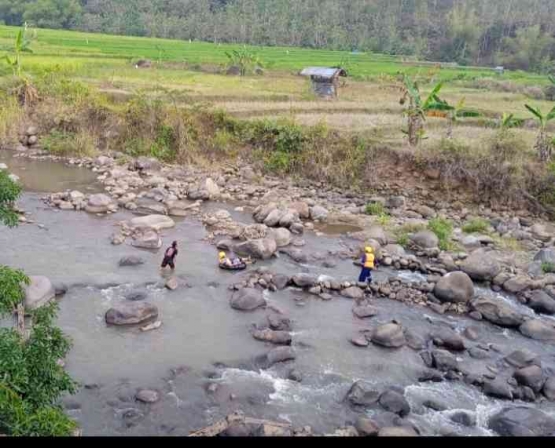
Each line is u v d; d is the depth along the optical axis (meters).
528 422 12.66
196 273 19.72
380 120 36.09
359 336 16.36
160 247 21.62
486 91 53.16
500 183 28.58
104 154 34.12
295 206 26.42
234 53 59.44
